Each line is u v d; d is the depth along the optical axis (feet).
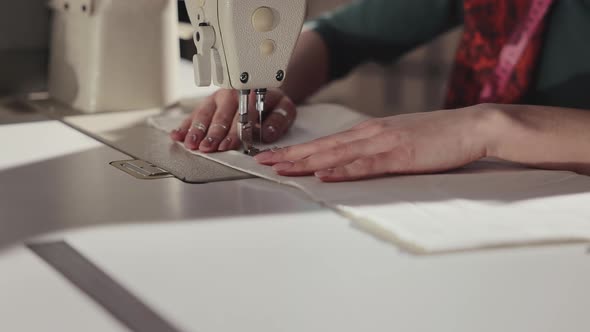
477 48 5.44
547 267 2.12
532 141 3.14
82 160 3.39
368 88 12.36
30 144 3.69
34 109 4.58
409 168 3.07
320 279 2.03
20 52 4.89
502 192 2.82
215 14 3.22
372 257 2.20
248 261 2.17
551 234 2.34
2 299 1.87
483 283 2.01
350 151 3.10
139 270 2.10
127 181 3.05
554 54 5.09
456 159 3.11
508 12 5.27
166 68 4.70
